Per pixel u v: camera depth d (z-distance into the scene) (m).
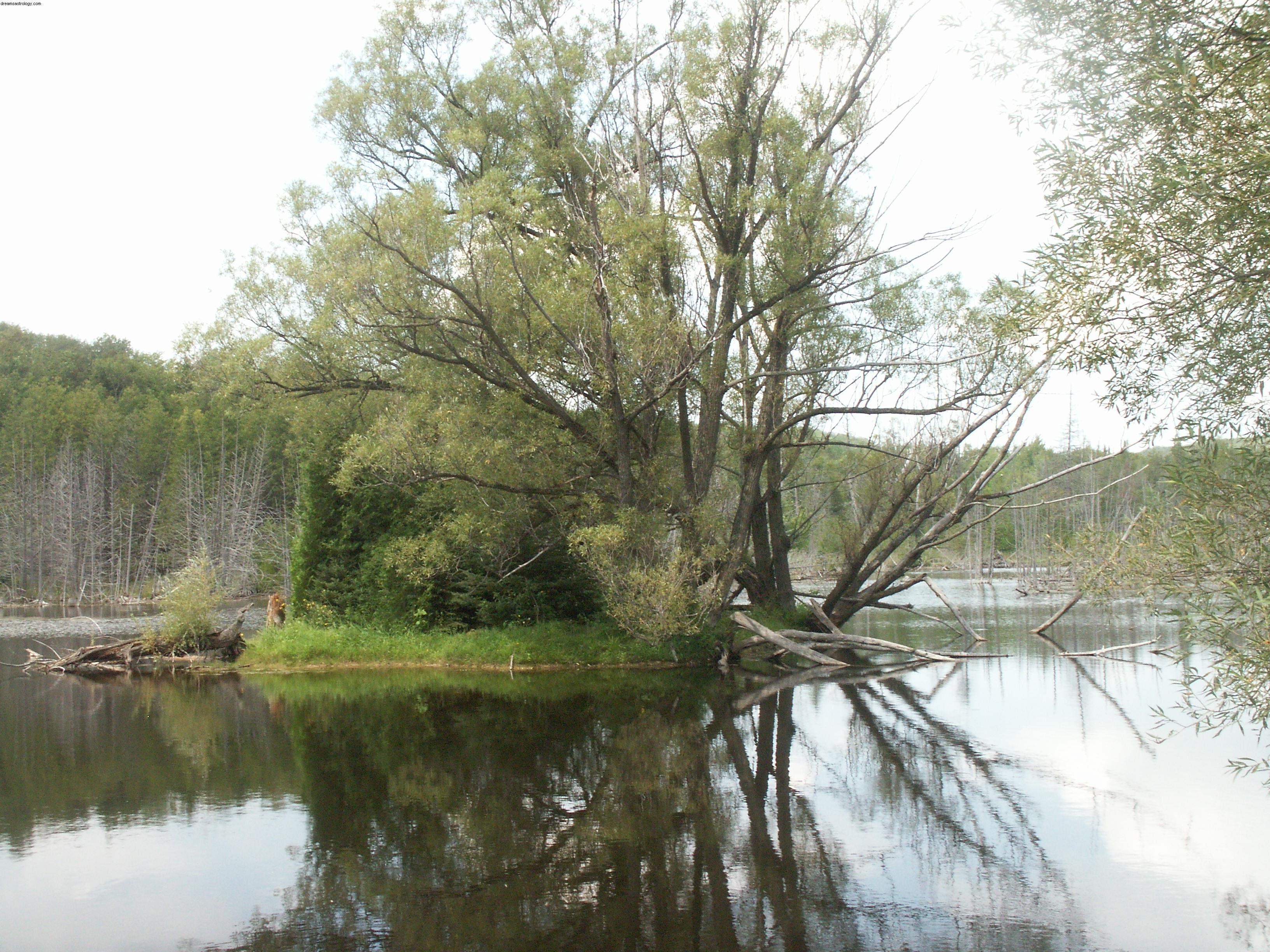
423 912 6.31
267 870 7.12
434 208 15.91
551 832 8.09
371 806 8.92
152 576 61.75
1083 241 5.19
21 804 9.05
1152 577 5.05
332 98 18.91
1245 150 4.66
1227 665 4.63
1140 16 5.00
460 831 8.12
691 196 19.16
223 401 20.02
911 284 19.66
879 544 24.16
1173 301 5.00
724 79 18.48
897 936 5.83
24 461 64.50
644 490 19.09
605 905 6.42
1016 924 5.98
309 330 17.64
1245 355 5.03
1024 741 11.70
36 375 82.25
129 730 12.84
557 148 19.78
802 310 18.72
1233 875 6.85
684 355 17.77
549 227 19.33
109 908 6.36
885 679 17.45
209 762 10.83
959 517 21.11
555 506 19.73
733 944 5.75
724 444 23.84
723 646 20.33
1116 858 7.30
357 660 20.28
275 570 49.69
